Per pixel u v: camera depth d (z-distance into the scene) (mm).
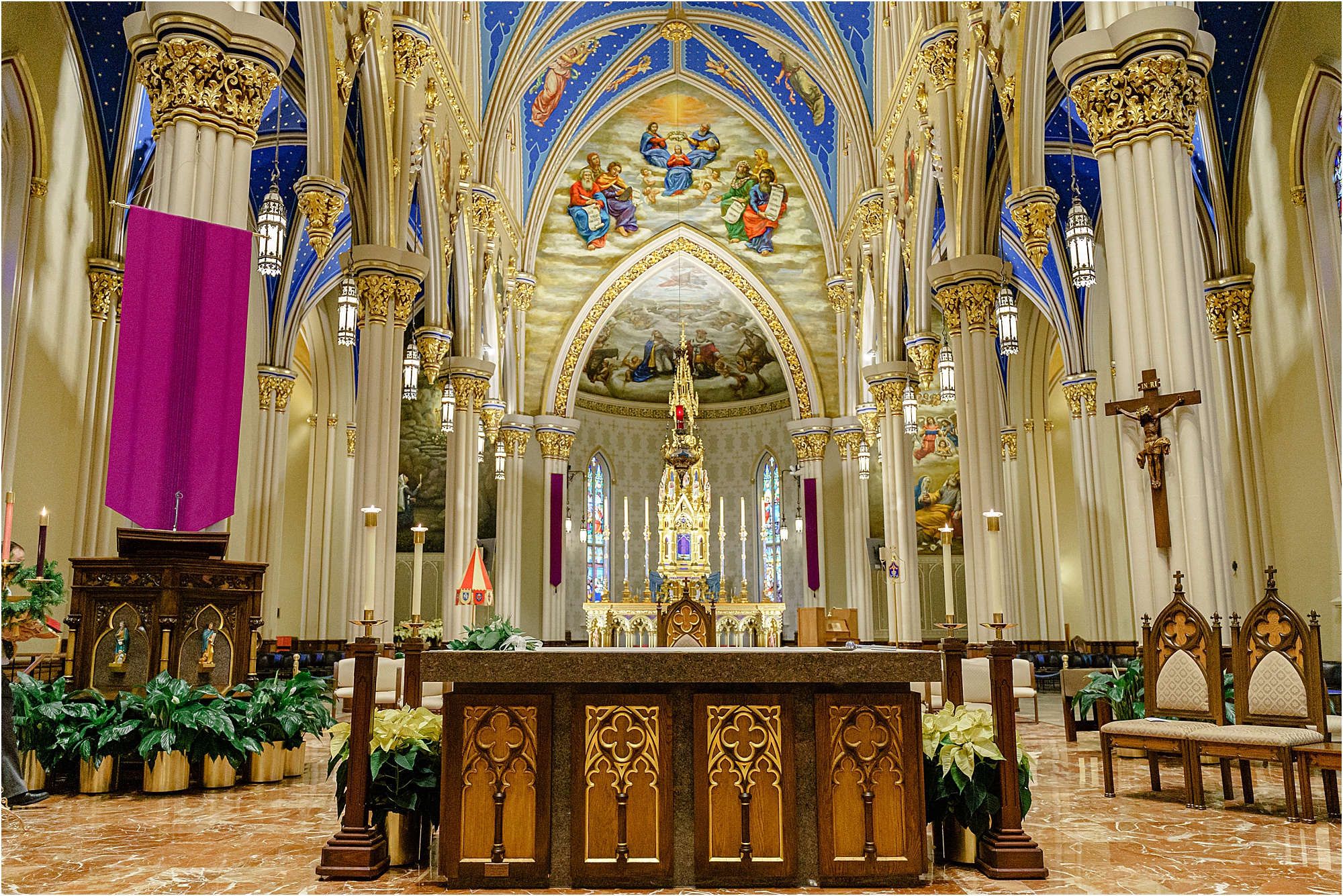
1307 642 6617
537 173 25422
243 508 20250
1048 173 18328
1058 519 24781
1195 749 6750
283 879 4762
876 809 4699
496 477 24781
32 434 12742
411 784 5031
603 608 24031
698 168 26312
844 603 26344
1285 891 4508
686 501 24375
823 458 27156
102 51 13750
